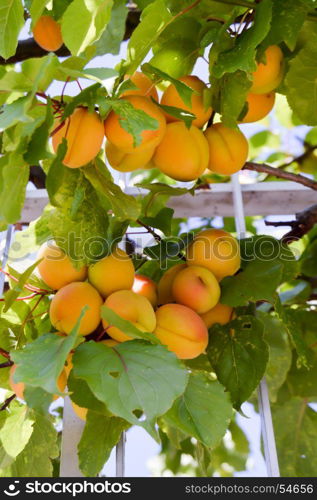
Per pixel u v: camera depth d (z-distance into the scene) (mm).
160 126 684
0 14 756
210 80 746
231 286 781
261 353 768
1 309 793
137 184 819
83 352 656
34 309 789
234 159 759
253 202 935
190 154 728
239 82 736
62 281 746
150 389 636
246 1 746
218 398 720
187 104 703
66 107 646
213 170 773
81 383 686
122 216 740
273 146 1315
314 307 983
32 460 798
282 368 906
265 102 787
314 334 965
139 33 700
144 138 675
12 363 752
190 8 710
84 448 728
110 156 715
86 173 719
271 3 719
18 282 734
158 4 690
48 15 810
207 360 794
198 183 841
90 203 737
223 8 760
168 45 779
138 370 646
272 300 772
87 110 662
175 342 719
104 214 743
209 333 789
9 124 601
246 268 794
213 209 931
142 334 668
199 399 716
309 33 767
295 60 768
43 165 729
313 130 1235
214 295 762
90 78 624
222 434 705
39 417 798
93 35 688
